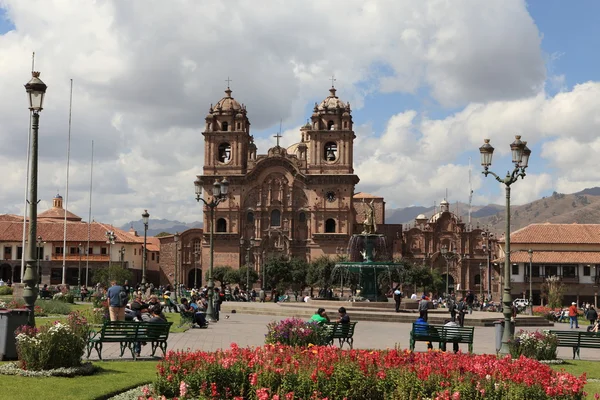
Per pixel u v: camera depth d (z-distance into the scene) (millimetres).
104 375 21234
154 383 17734
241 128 132125
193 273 136375
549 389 16406
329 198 128250
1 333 22984
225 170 131375
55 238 130500
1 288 75625
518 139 31734
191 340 34219
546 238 120062
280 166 129875
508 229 30859
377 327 46188
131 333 25234
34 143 24406
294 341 25516
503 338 29797
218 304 53156
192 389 17391
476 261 133250
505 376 17156
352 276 67125
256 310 58906
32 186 24156
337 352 19062
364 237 62969
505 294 30094
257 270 128125
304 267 119875
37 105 24516
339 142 129000
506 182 31547
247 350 19031
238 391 17328
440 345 29203
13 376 20156
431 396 16547
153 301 35281
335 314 52156
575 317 56594
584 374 17891
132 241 137250
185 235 136375
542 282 116875
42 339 21000
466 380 16656
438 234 135125
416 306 59656
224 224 130625
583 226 123062
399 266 61750
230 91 134875
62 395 17766
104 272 112312
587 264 115688
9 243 129375
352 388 16797
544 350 28141
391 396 16703
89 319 39906
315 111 130125
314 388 16781
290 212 128750
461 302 49094
